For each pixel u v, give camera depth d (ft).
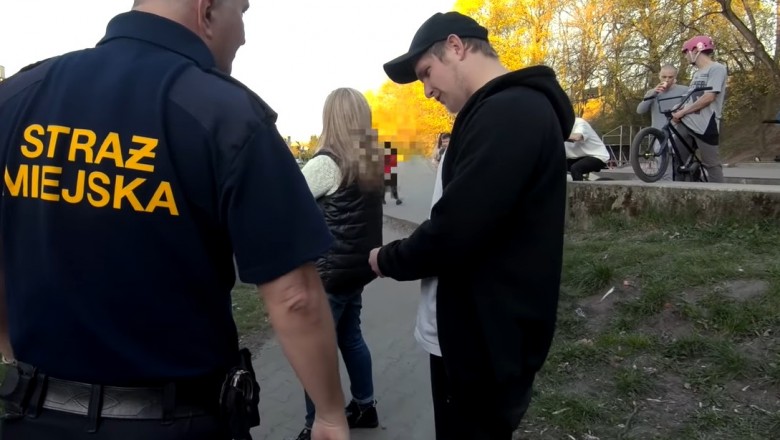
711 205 15.85
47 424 3.98
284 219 3.90
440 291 5.98
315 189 8.33
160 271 3.88
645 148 20.43
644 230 17.02
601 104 115.34
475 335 5.79
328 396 4.21
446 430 6.43
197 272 3.98
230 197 3.83
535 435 8.80
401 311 16.30
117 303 3.86
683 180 20.84
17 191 4.00
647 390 9.47
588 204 18.93
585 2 100.89
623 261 13.64
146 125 3.81
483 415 6.04
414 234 5.79
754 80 80.53
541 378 10.27
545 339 5.93
